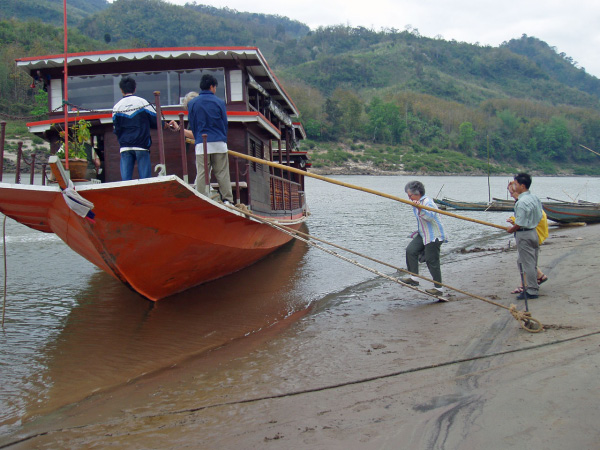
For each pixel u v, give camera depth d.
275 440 3.56
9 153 42.38
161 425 3.96
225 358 5.50
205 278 8.98
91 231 6.29
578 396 3.71
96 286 9.48
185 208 6.73
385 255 12.66
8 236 16.89
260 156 11.34
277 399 4.28
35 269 11.25
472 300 7.20
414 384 4.29
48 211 6.85
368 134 113.50
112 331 6.64
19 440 3.85
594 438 3.15
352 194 39.62
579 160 127.62
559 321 5.60
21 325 6.96
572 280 7.68
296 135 19.34
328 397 4.22
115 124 6.72
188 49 9.34
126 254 6.84
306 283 9.39
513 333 5.36
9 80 57.31
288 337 6.11
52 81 10.02
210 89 7.50
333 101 112.12
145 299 8.00
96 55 9.31
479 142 119.56
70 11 178.75
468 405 3.77
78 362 5.55
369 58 190.00
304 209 19.23
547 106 157.25
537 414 3.52
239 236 8.80
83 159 6.79
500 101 146.12
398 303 7.51
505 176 103.69
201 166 7.43
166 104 9.91
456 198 39.41
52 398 4.65
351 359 5.10
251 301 8.09
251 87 10.80
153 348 5.96
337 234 17.03
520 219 6.66
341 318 6.84
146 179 5.89
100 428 3.98
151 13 191.50
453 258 11.95
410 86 167.62
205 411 4.16
